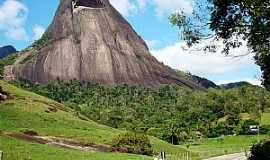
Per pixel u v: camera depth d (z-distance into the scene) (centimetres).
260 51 2308
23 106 13600
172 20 2334
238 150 14875
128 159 7231
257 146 4369
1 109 12531
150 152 10219
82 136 11244
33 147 7638
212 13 2298
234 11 2255
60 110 15312
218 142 19750
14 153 6662
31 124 11869
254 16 2122
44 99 16550
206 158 11262
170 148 13188
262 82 2762
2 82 16788
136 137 10331
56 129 11581
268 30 2147
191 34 2333
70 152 7794
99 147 10256
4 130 10206
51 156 6956
